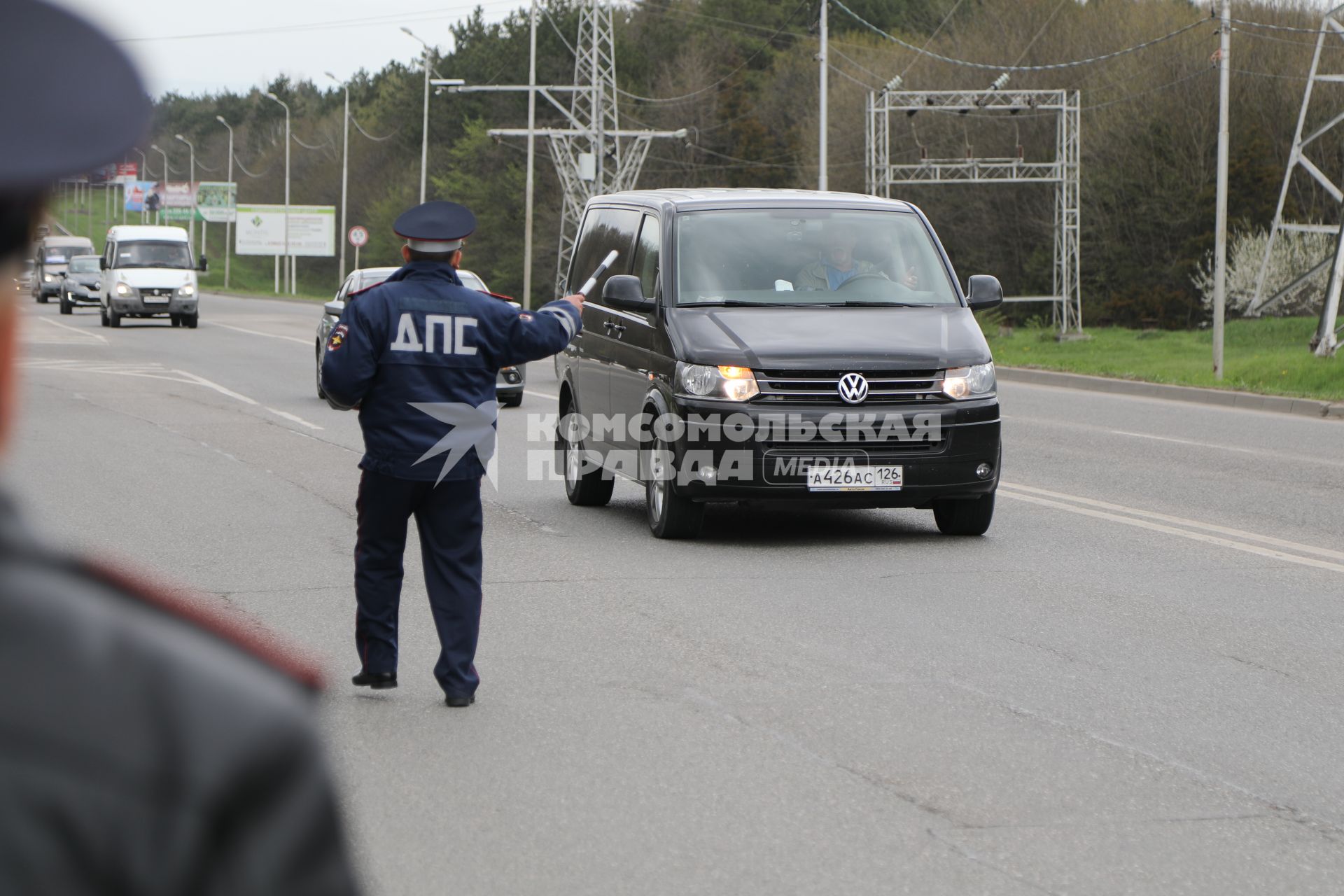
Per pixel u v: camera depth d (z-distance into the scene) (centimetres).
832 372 1289
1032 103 5328
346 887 112
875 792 663
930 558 1264
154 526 1405
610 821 623
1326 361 3472
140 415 2445
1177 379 3350
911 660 911
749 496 1288
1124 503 1591
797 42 10925
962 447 1305
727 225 1444
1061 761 712
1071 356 4438
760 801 650
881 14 10775
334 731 759
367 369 795
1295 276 5709
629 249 1523
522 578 1170
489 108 12144
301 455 1967
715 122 10269
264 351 4175
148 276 5356
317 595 1102
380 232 13425
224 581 1150
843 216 1481
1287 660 919
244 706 108
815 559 1260
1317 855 591
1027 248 7150
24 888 100
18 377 114
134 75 105
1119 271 6475
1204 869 573
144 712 105
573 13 11706
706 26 11444
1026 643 959
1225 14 3397
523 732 758
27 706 102
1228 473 1844
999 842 600
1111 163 6556
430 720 782
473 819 626
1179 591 1127
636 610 1050
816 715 790
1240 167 6066
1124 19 6900
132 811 103
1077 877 562
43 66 102
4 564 104
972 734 757
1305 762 717
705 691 839
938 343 1329
